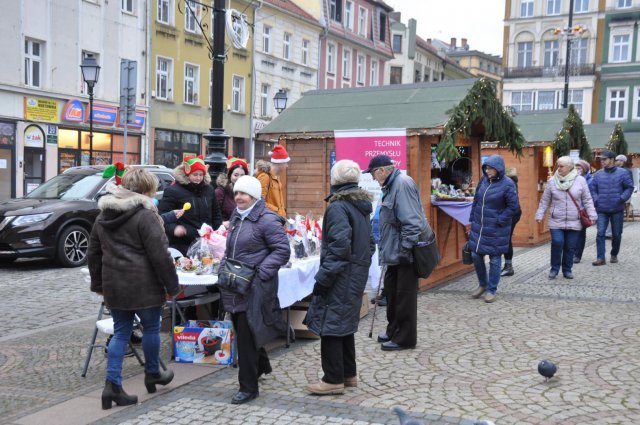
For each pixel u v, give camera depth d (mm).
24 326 7176
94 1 25359
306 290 6418
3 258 11875
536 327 6895
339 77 43938
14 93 22453
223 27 8859
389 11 50781
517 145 10055
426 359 5809
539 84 49688
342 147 9242
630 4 46500
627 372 5328
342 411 4531
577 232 9984
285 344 6391
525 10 50438
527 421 4305
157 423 4340
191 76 30922
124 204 4473
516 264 11805
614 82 47156
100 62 25797
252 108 34938
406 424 3109
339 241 4715
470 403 4660
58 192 12273
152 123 28359
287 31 37688
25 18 22734
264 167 8312
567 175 9891
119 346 4648
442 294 8867
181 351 5766
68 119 24266
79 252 11680
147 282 4555
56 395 4934
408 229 5957
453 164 10703
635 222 22297
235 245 4797
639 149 26078
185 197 6695
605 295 8648
